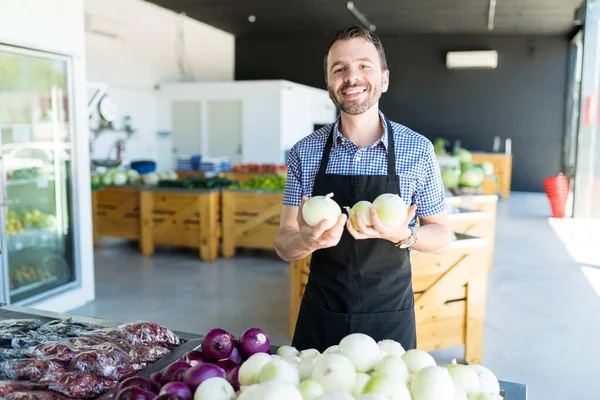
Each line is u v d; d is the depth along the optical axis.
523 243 7.97
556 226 9.37
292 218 2.16
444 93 14.29
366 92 1.92
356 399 1.19
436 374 1.23
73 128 4.89
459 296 3.68
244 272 6.29
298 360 1.41
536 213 10.79
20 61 4.37
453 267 3.62
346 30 1.92
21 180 4.49
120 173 7.40
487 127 14.16
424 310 3.61
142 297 5.32
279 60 14.73
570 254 7.29
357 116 2.01
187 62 12.54
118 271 6.28
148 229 6.99
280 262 6.79
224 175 9.76
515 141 14.05
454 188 6.36
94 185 6.70
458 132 14.34
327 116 14.02
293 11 11.70
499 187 12.79
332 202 1.64
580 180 10.16
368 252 2.00
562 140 13.73
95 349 1.60
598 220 9.95
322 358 1.29
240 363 1.52
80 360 1.55
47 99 4.66
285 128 11.31
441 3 10.75
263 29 13.85
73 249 5.00
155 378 1.44
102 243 7.84
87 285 5.14
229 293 5.48
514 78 13.86
